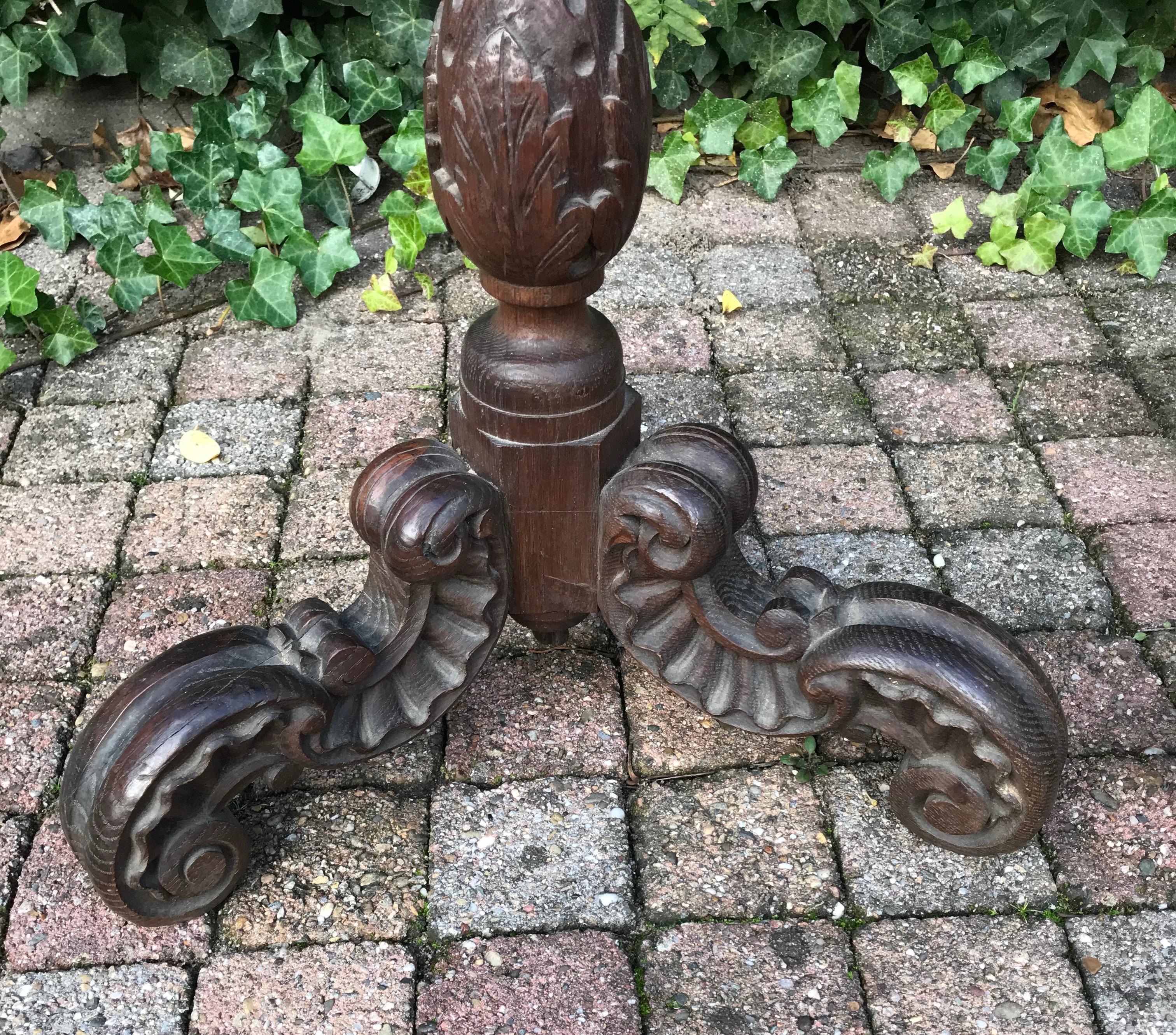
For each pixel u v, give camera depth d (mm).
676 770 784
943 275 1146
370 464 720
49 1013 685
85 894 729
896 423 1004
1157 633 849
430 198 1146
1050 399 1021
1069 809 758
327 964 702
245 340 1082
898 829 754
